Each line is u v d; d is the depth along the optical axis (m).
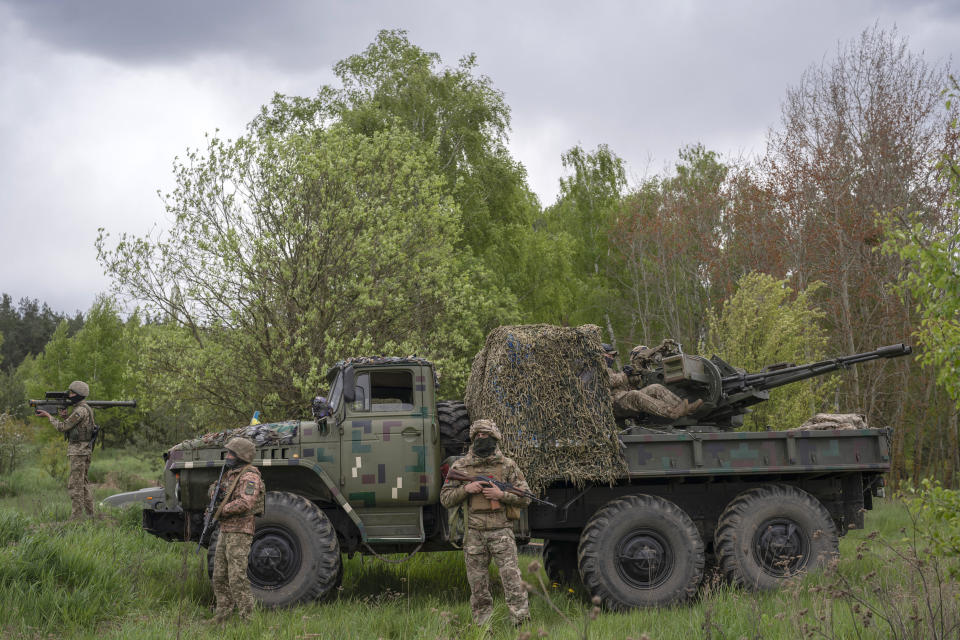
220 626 5.96
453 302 14.63
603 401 7.22
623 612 6.86
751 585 7.18
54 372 29.44
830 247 23.66
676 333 31.88
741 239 27.59
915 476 24.08
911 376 23.45
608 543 7.04
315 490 7.35
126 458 26.08
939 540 5.21
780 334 14.24
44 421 26.92
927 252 5.36
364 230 13.11
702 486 7.80
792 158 24.03
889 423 25.64
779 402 13.68
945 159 5.82
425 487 7.15
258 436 7.20
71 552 6.70
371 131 25.30
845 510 8.05
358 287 12.47
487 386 7.23
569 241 33.97
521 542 7.44
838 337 23.17
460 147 27.06
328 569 6.78
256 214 12.99
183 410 15.76
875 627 5.04
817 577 7.04
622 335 38.75
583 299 37.84
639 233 33.47
